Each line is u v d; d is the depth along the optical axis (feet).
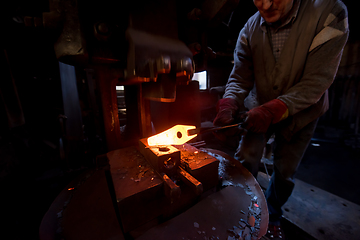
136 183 1.60
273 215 4.24
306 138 3.54
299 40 2.77
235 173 2.45
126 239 1.55
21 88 7.25
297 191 5.48
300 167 8.34
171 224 1.61
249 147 3.68
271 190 4.21
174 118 5.97
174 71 1.79
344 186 6.84
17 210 5.02
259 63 3.34
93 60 1.77
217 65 13.71
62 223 1.61
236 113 2.88
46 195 5.52
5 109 6.29
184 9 2.08
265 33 3.12
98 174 2.30
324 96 3.16
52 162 6.79
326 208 4.79
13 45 6.08
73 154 5.49
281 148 3.78
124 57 1.83
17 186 5.75
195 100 5.92
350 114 13.80
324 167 8.32
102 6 1.63
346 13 2.48
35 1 5.20
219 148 9.42
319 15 2.59
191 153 2.24
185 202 1.87
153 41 1.66
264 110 2.41
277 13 2.65
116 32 1.65
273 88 3.25
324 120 15.40
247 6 9.43
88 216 1.68
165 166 1.85
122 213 1.44
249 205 1.88
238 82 3.63
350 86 13.85
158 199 1.68
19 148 6.57
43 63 7.25
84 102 6.58
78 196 1.92
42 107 7.74
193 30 2.17
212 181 2.03
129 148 2.39
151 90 2.05
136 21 1.65
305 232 4.13
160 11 1.76
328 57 2.54
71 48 1.56
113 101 2.32
